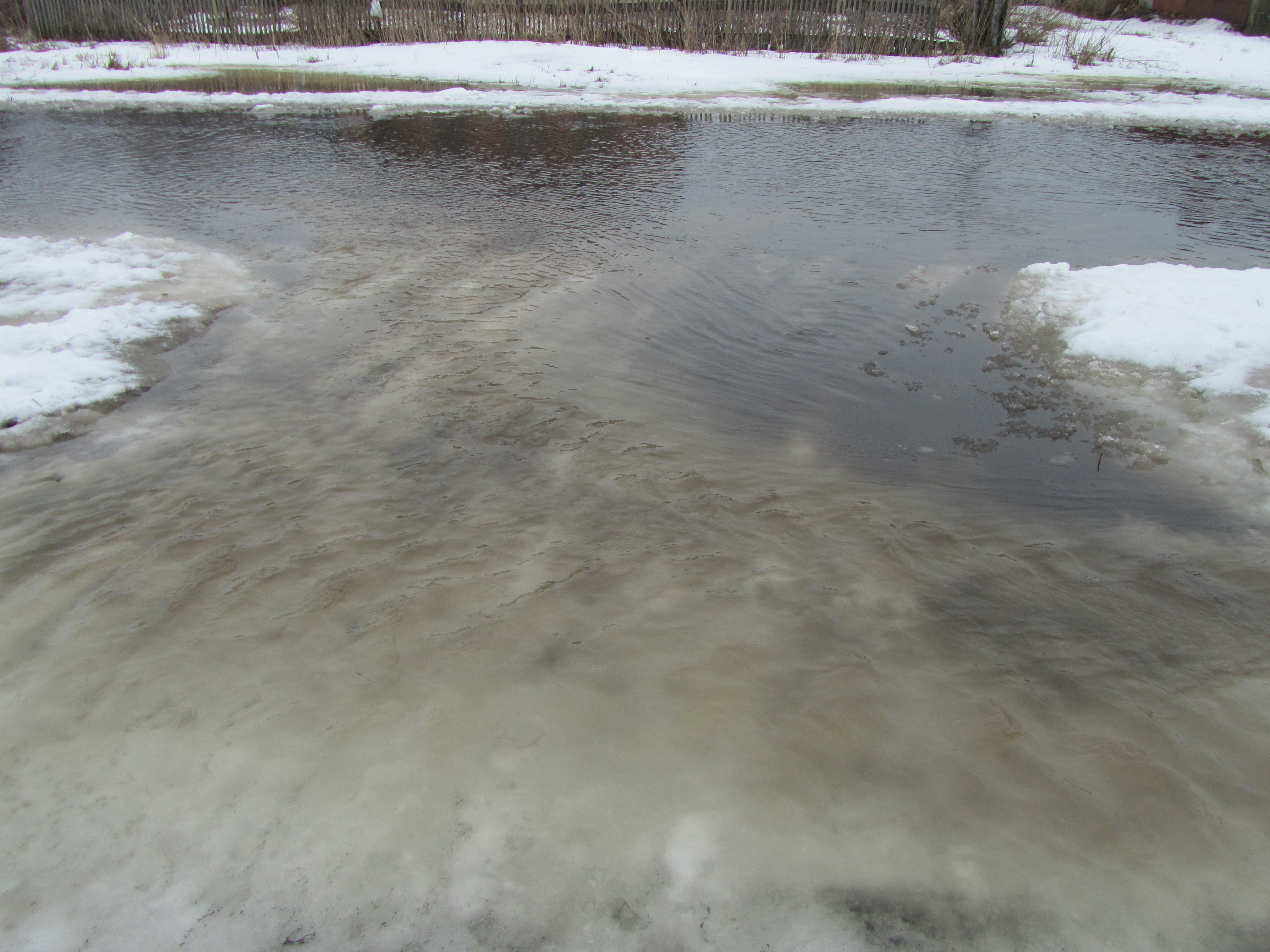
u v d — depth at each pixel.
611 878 1.97
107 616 2.87
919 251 7.12
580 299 5.98
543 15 21.39
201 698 2.51
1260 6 23.84
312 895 1.93
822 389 4.80
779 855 2.04
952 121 13.14
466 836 2.07
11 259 6.51
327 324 5.54
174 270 6.43
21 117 12.62
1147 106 14.48
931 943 1.84
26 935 1.84
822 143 11.45
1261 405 4.37
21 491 3.67
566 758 2.30
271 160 10.19
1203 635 2.89
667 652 2.71
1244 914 1.92
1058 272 6.38
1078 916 1.91
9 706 2.48
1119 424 4.41
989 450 4.18
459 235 7.39
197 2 21.33
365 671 2.61
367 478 3.77
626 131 12.14
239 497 3.62
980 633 2.87
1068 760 2.34
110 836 2.08
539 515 3.50
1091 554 3.36
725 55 20.06
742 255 6.97
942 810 2.17
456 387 4.66
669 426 4.33
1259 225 7.77
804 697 2.54
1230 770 2.33
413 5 21.17
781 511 3.58
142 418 4.34
